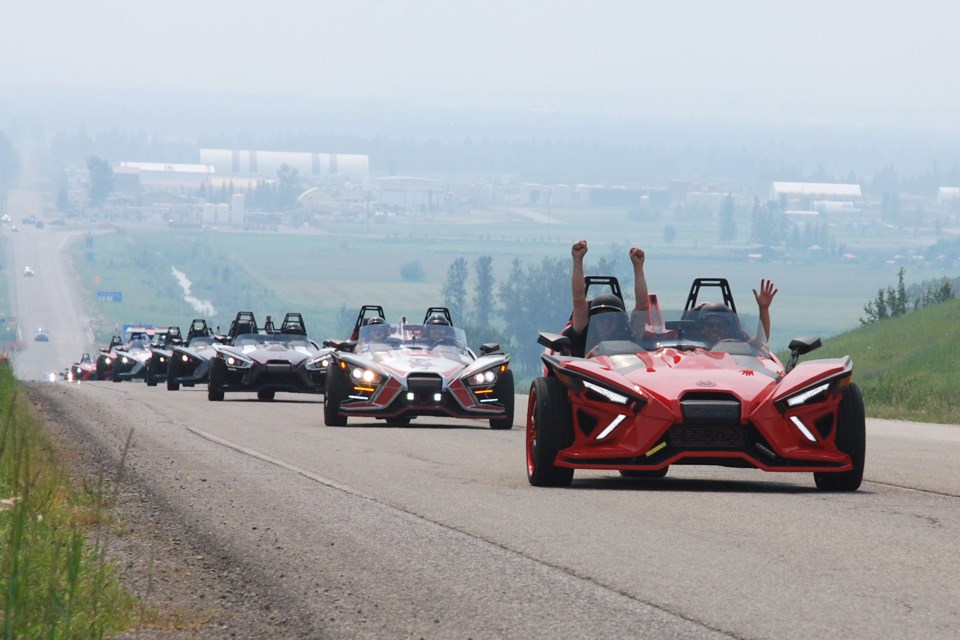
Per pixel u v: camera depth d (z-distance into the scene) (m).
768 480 24.31
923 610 11.83
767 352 24.41
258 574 14.28
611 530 17.03
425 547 15.83
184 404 53.91
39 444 28.22
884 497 20.91
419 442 33.56
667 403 21.67
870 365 97.12
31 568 12.89
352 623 11.80
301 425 40.56
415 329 43.31
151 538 16.75
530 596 12.73
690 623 11.39
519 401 65.00
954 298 116.38
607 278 29.45
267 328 64.69
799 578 13.45
